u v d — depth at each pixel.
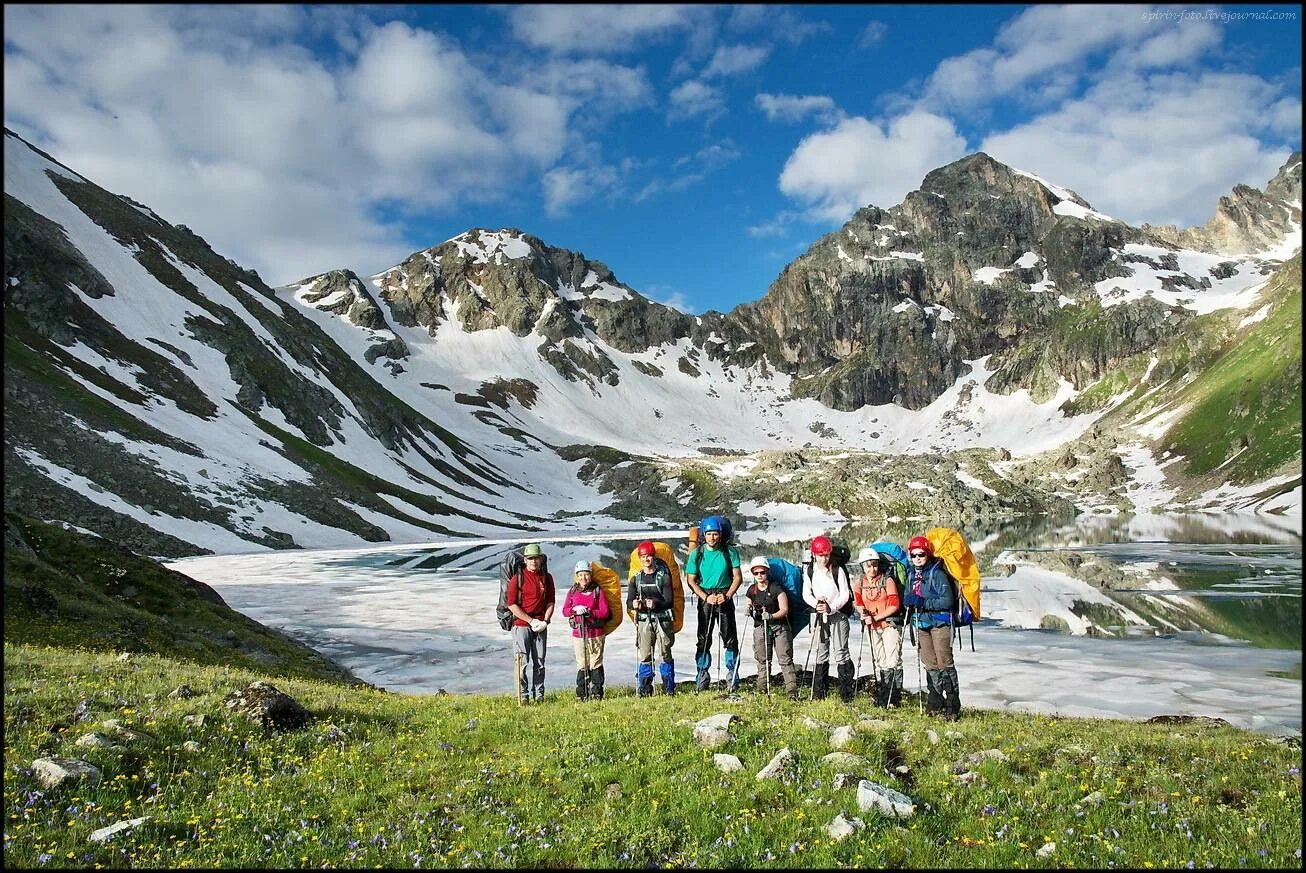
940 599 16.06
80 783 10.46
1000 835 9.24
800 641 38.50
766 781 10.95
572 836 9.26
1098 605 52.41
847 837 9.06
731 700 16.70
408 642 43.59
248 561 96.44
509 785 11.38
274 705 14.25
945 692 16.00
